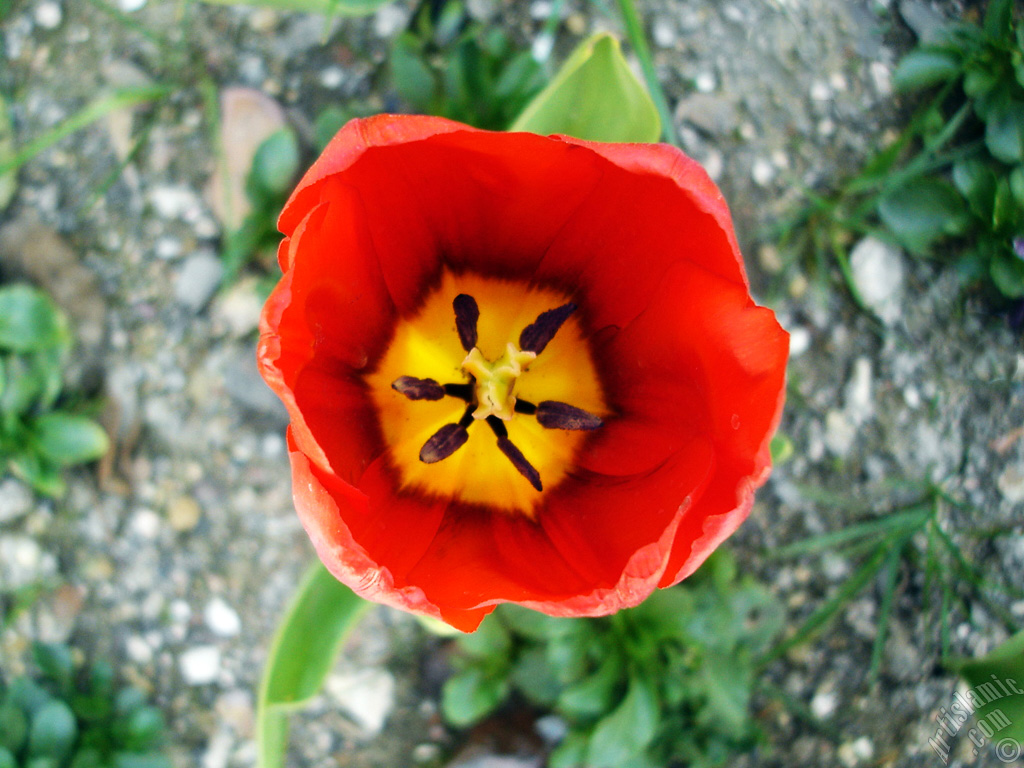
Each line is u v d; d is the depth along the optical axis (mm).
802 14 256
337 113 234
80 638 247
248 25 253
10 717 232
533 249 171
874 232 245
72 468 246
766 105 254
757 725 249
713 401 150
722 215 141
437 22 252
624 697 227
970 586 248
